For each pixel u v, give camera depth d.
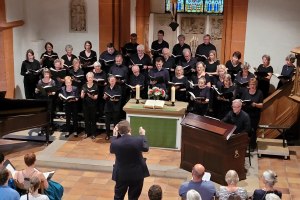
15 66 12.37
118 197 6.98
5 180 5.57
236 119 8.61
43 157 9.38
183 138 8.81
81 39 13.07
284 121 10.41
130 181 6.83
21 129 9.51
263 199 5.99
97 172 9.06
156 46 12.32
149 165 9.06
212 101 10.36
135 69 10.56
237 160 8.30
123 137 6.80
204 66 10.45
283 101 10.33
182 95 10.49
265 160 9.62
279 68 12.11
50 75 10.66
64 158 9.36
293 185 8.52
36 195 5.70
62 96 10.28
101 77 10.66
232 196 5.72
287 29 11.86
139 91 10.02
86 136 10.53
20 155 9.69
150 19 16.84
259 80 10.97
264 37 11.98
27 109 9.73
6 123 9.18
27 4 12.72
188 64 11.12
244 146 8.34
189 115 8.86
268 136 10.79
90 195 8.11
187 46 12.08
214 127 8.26
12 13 12.04
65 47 12.53
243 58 12.23
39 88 10.37
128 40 13.85
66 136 10.54
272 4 11.77
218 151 8.22
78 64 10.88
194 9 16.83
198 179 6.25
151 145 9.90
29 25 12.87
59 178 8.77
